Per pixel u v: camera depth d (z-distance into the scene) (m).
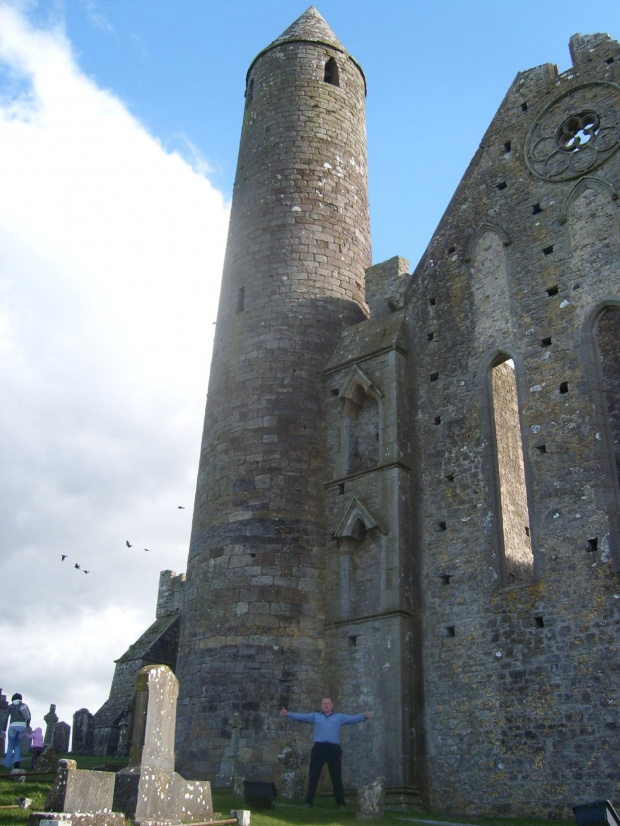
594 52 28.25
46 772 17.33
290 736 24.41
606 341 30.59
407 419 27.67
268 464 28.55
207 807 15.82
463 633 23.59
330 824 17.08
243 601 26.33
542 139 28.33
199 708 25.28
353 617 25.66
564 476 23.22
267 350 30.70
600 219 25.67
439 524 25.58
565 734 20.62
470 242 28.77
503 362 28.30
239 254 33.62
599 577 21.50
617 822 15.53
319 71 37.03
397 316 29.84
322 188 34.25
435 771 22.56
